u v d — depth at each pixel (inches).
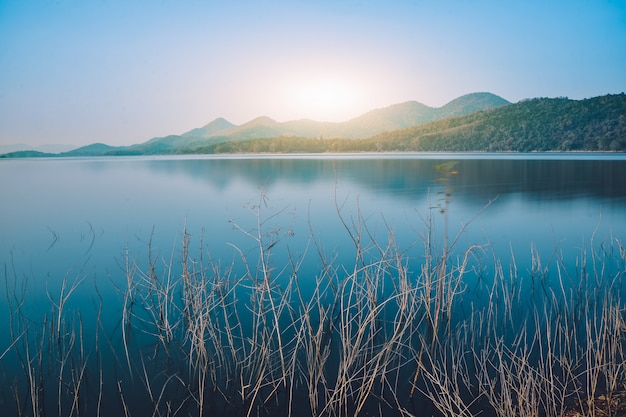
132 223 674.8
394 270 382.9
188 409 200.8
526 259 424.8
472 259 419.5
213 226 631.2
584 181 1237.7
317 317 291.4
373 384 216.2
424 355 240.5
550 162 2237.9
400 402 202.4
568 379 209.5
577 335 257.3
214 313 300.0
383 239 511.5
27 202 935.0
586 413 181.6
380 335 266.4
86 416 196.1
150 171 2023.9
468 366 228.1
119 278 387.5
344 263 415.2
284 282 363.9
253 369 223.6
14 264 447.8
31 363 241.0
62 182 1455.5
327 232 560.4
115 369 234.5
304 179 1433.3
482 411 191.6
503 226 594.6
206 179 1507.1
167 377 226.4
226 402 205.5
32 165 3147.1
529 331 265.4
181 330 279.0
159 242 534.9
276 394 210.2
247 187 1205.7
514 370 219.3
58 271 418.9
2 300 340.5
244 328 277.6
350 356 214.5
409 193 983.0
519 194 950.4
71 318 302.0
